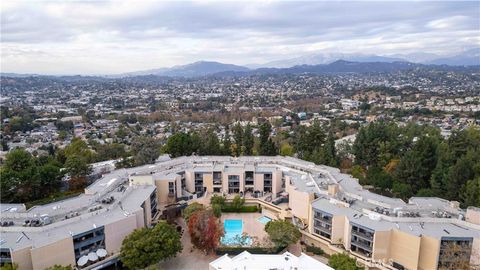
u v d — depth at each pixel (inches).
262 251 3385.8
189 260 3321.9
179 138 5989.2
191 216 3518.7
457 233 2952.8
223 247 3405.5
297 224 3777.1
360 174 5265.8
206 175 4783.5
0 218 3208.7
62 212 3316.9
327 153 5713.6
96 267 2982.3
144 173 4530.0
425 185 4808.1
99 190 3939.5
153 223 3846.0
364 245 3139.8
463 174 4266.7
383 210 3403.1
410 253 2942.9
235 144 6688.0
